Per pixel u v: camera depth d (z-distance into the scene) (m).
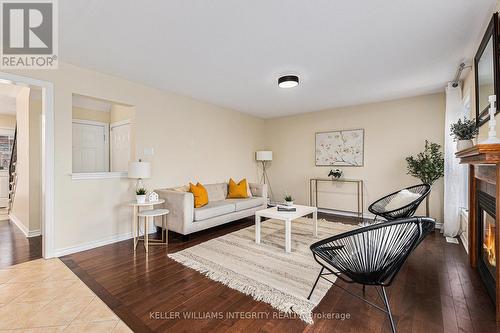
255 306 1.91
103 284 2.25
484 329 1.62
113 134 4.72
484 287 2.17
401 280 2.31
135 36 2.34
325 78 3.45
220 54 2.72
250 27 2.18
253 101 4.75
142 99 3.78
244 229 4.05
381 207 3.52
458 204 3.54
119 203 3.53
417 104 4.33
